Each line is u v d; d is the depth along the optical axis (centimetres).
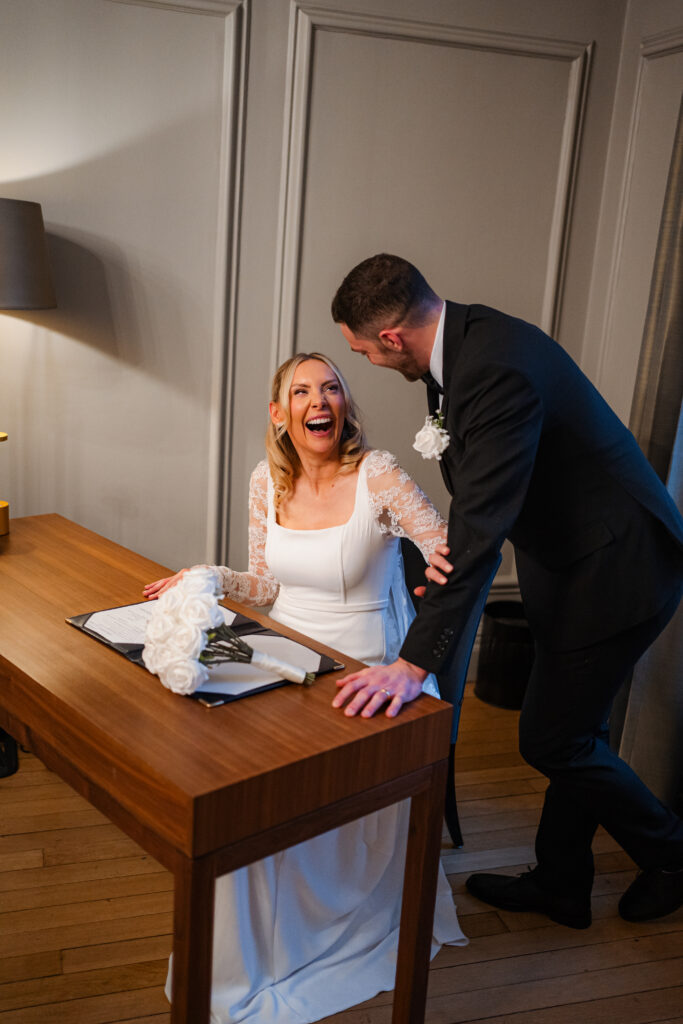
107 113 315
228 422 350
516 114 350
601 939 239
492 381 187
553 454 206
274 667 171
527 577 228
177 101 319
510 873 263
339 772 154
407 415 369
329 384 210
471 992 217
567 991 219
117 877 251
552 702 224
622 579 211
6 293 277
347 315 201
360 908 216
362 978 212
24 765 304
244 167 330
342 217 344
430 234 354
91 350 332
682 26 318
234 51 316
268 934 202
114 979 213
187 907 139
